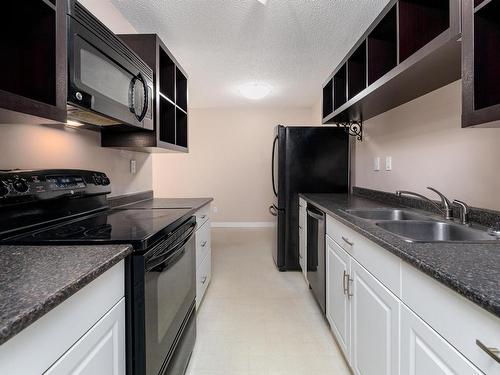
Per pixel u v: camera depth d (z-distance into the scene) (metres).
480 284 0.68
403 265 0.98
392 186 2.38
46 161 1.51
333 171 3.23
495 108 0.92
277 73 3.69
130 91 1.62
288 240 3.21
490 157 1.45
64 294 0.63
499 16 1.00
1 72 1.04
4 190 1.09
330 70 3.56
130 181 2.46
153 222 1.41
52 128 1.56
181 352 1.50
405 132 2.19
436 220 1.56
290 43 2.85
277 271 3.21
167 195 5.64
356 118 2.80
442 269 0.78
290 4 2.21
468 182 1.59
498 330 0.61
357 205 2.16
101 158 2.02
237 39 2.75
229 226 5.61
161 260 1.17
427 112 1.93
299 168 3.21
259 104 5.30
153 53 2.04
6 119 1.04
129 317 1.01
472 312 0.68
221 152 5.58
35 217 1.25
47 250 0.94
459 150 1.65
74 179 1.51
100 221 1.45
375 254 1.20
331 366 1.67
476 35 1.00
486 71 1.01
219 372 1.63
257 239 4.64
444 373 0.77
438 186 1.82
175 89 2.44
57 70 1.04
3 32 1.04
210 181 5.61
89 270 0.75
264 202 5.59
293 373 1.62
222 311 2.32
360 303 1.37
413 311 0.92
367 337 1.28
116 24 2.33
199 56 3.14
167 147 2.22
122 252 0.93
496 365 0.61
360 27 2.54
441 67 1.43
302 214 2.95
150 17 2.36
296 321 2.17
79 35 1.17
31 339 0.57
